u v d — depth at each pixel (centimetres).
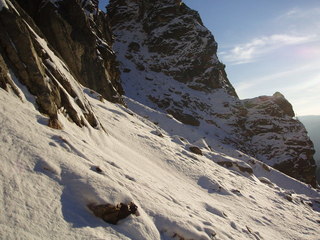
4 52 1047
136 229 687
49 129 927
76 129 1218
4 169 641
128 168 1105
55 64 1419
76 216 635
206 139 4928
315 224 1869
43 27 2478
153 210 806
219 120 6825
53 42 2527
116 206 694
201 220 934
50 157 758
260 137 6725
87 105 1552
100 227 643
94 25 4100
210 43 8588
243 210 1565
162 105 6188
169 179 1486
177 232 776
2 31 1060
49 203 624
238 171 2695
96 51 3256
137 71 7412
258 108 7350
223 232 934
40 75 1109
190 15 8931
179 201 1033
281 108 7488
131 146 1877
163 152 2044
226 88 8450
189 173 1847
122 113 2703
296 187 3991
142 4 9488
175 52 8200
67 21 2723
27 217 562
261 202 1895
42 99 1072
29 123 875
